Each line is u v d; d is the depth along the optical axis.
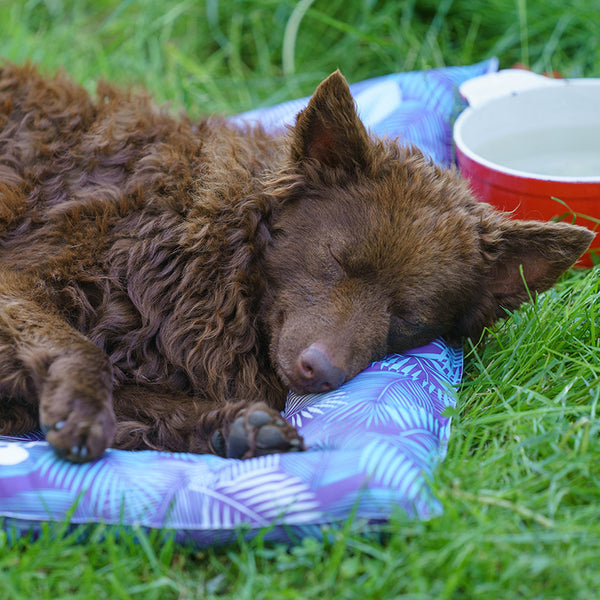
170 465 3.80
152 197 4.77
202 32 8.91
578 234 4.59
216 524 3.48
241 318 4.74
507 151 6.65
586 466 3.72
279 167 4.79
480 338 5.09
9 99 5.17
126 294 4.71
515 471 3.79
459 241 4.63
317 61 8.51
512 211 5.34
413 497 3.47
